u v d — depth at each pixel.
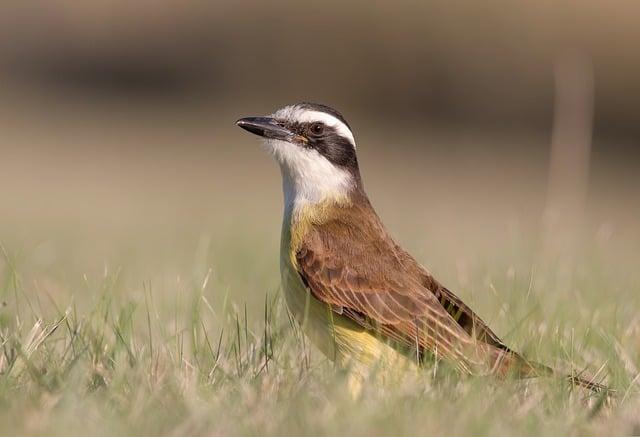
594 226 35.84
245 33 57.50
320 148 14.45
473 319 13.27
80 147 48.16
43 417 10.27
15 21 58.50
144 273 20.20
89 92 56.06
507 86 52.91
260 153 49.22
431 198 40.38
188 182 42.44
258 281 19.39
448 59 54.38
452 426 10.45
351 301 13.21
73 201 36.56
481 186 43.44
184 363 12.55
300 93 55.66
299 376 12.17
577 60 22.81
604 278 17.95
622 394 12.07
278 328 13.82
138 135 50.78
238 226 27.97
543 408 11.41
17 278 15.26
